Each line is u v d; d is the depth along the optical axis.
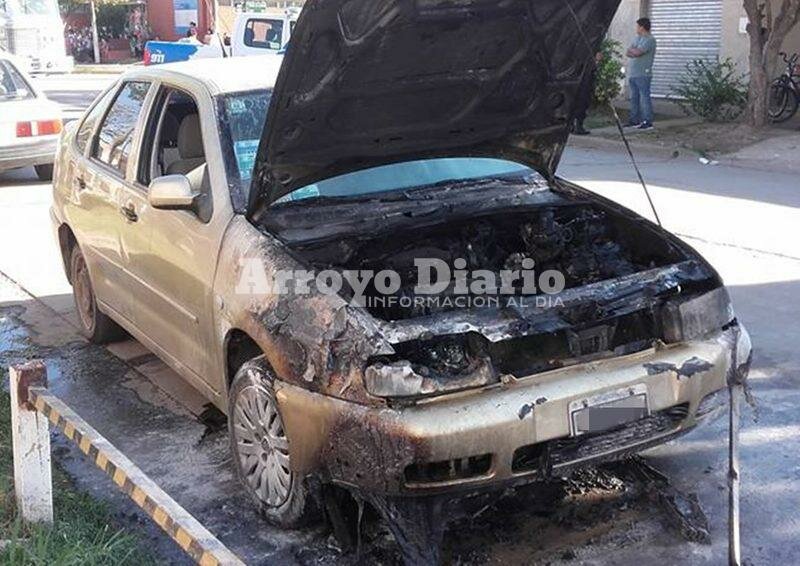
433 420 3.21
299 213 4.26
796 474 4.32
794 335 6.09
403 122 4.11
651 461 4.47
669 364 3.62
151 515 2.86
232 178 4.27
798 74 16.33
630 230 4.52
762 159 13.51
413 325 3.36
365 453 3.29
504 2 3.68
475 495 3.60
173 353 4.80
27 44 26.03
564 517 3.94
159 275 4.74
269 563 3.71
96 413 5.21
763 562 3.64
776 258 7.92
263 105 4.59
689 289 3.93
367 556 3.68
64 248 6.38
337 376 3.36
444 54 3.80
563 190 4.90
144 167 5.05
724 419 4.88
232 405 4.02
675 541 3.77
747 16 15.95
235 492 4.27
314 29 3.33
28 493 3.67
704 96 16.84
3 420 4.78
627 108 19.16
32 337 6.46
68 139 6.24
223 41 26.06
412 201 4.52
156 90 5.11
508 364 3.52
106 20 41.19
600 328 3.68
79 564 3.40
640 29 16.45
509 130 4.51
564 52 4.17
